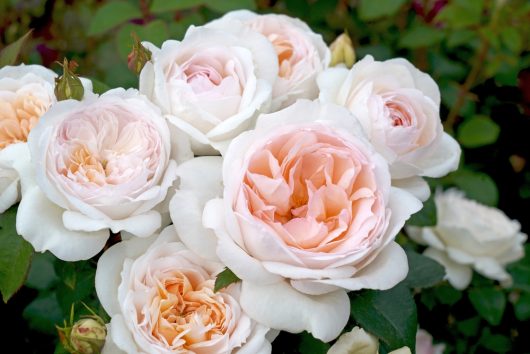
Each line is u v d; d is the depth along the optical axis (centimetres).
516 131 106
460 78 103
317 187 61
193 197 60
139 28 80
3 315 86
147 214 61
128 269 60
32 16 121
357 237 59
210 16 98
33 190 60
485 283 90
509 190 108
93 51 114
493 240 88
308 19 103
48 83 66
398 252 61
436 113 67
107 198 60
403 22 111
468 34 98
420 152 67
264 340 60
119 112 62
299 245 59
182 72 64
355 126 62
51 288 86
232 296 60
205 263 61
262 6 107
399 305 63
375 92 68
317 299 60
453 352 94
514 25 99
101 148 62
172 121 62
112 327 58
